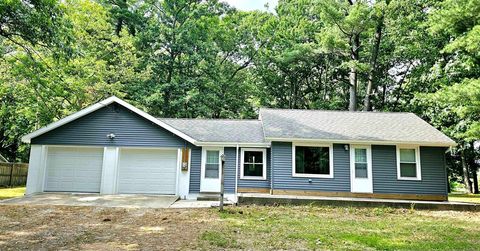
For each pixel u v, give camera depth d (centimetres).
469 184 2475
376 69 2678
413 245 705
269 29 3081
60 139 1523
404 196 1478
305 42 3017
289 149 1538
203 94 2794
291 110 1906
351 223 946
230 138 1606
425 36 2320
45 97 1453
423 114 2420
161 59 2786
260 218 988
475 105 1430
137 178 1543
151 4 2909
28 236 729
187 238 721
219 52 3228
